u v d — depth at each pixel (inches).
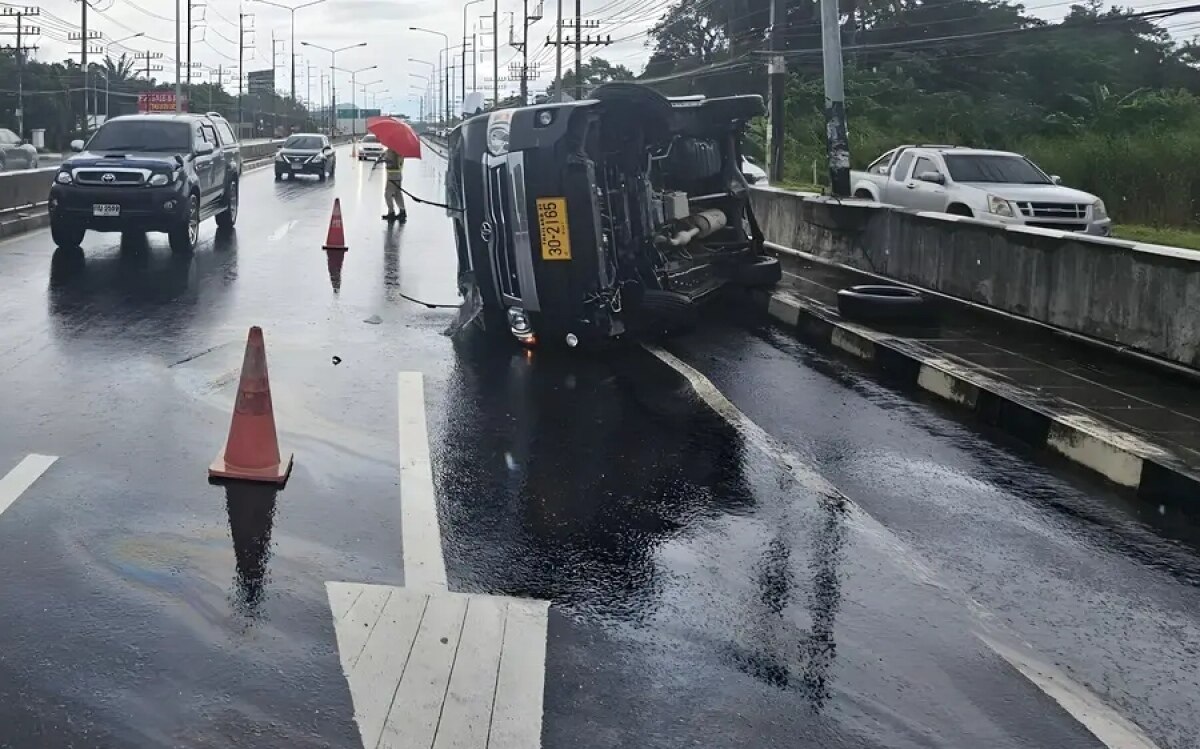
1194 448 261.7
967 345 390.9
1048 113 1924.2
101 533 207.3
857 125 1935.3
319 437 277.9
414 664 161.2
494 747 140.7
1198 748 146.4
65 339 387.2
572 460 266.8
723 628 176.9
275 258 648.4
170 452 258.7
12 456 252.1
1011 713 153.4
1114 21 836.0
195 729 142.7
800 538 217.9
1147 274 356.5
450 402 319.6
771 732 146.6
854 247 578.6
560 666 162.2
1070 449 279.3
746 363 389.7
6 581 184.9
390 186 910.4
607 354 396.2
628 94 370.6
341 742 140.6
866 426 307.4
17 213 783.1
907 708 153.9
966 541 219.6
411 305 490.9
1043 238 409.4
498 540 212.2
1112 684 163.2
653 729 146.4
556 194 368.5
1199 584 202.2
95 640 165.3
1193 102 1765.5
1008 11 2301.9
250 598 181.5
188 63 2411.4
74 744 138.8
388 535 212.7
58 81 3331.7
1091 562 211.0
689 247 493.0
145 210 624.4
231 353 373.4
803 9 2229.3
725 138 528.7
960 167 698.8
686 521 226.1
